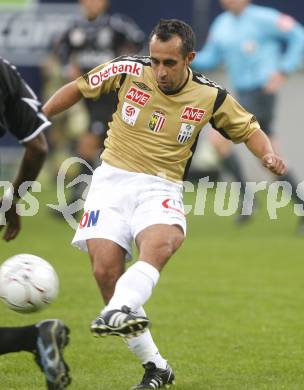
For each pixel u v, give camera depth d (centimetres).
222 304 3494
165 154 2414
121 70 2436
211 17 6925
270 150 2430
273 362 2683
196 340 2944
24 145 2181
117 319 2059
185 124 2408
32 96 2150
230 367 2625
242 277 4044
